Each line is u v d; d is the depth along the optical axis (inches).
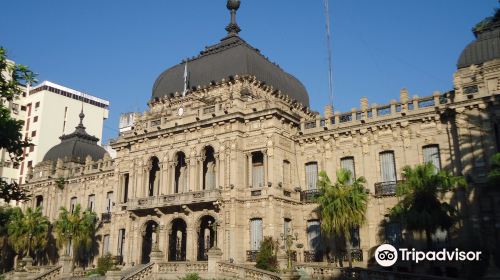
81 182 2842.0
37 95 4377.5
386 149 1850.4
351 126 1931.6
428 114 1772.9
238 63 2247.8
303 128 2063.2
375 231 1796.3
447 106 1722.4
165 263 1673.2
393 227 1776.6
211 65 2333.9
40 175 3019.2
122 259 2265.0
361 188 1640.0
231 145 1961.1
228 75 2233.0
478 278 1494.8
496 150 1603.1
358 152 1909.4
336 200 1569.9
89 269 2324.1
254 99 2100.1
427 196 1435.8
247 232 1883.6
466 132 1669.5
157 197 2066.9
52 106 4360.2
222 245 1876.2
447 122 1745.8
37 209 2628.0
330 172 1951.3
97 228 2628.0
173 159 2128.4
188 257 1950.1
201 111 2092.8
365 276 1358.3
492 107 1637.6
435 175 1457.9
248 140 1974.7
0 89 997.8
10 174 4089.6
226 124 2000.5
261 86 2246.6
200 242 2057.1
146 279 1640.0
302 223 1967.3
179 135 2138.3
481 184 1604.3
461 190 1638.8
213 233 2011.6
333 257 1846.7
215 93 2247.8
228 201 1903.3
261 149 1927.9
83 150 3065.9
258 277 1448.1
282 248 1811.0
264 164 1907.0
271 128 1919.3
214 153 2006.6
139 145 2265.0
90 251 2613.2
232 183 1916.8
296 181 2016.5
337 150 1959.9
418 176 1466.5
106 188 2704.2
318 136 2003.0
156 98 2438.5
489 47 1766.7
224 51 2353.6
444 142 1738.4
